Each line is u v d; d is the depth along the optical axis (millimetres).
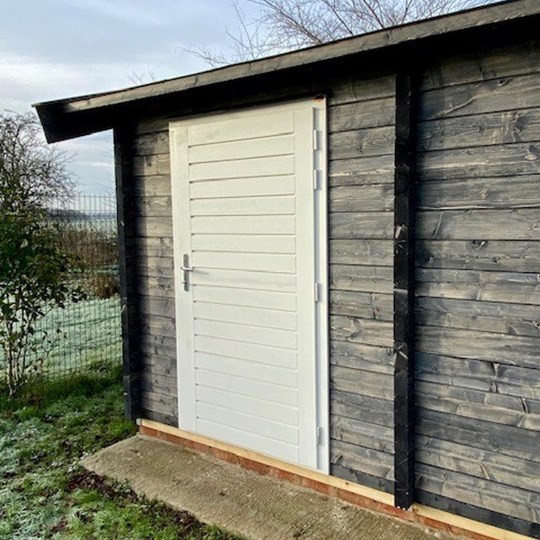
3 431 3525
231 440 2957
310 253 2512
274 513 2439
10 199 4145
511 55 1902
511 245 1968
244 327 2832
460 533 2209
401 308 2193
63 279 4270
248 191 2719
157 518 2436
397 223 2170
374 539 2213
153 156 3174
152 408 3404
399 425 2248
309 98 2430
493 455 2084
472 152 2020
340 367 2488
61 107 2947
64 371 4637
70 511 2521
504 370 2025
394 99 2178
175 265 3127
